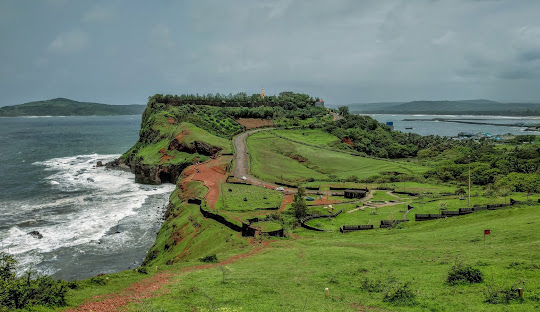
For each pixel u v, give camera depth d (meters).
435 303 31.33
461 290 33.28
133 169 178.00
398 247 54.81
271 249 62.50
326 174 155.12
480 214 69.38
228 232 75.38
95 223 99.94
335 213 90.38
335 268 46.06
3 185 142.62
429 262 44.25
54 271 71.00
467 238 53.50
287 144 190.75
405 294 33.56
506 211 66.88
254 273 45.94
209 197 105.19
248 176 136.88
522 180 115.12
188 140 170.62
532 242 45.12
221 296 36.38
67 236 89.81
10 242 84.62
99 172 175.25
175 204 108.50
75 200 122.69
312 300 34.75
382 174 151.75
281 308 32.59
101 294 38.78
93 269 72.56
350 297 35.31
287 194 115.50
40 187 140.75
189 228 84.00
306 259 52.41
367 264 46.44
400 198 107.88
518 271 35.38
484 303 29.98
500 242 48.59
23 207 113.00
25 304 32.62
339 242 63.31
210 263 54.22
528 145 196.62
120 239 89.44
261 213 92.06
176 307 33.56
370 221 82.88
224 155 159.88
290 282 41.06
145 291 39.62
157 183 153.75
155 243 85.25
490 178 132.12
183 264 53.50
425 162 185.38
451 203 92.62
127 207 116.12
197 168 139.38
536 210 63.56
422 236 60.22
